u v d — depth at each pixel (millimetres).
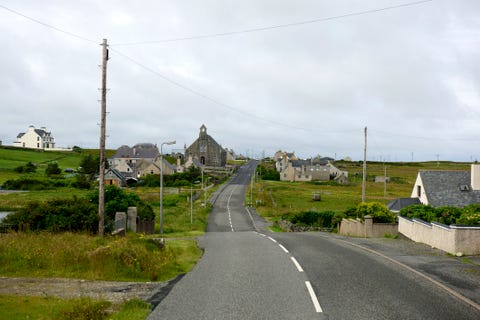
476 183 39500
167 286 11523
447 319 8336
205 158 145500
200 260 16391
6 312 8977
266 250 18641
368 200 78438
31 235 19547
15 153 142125
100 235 23672
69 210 26156
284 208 70250
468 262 14578
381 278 11984
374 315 8562
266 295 10242
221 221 58250
